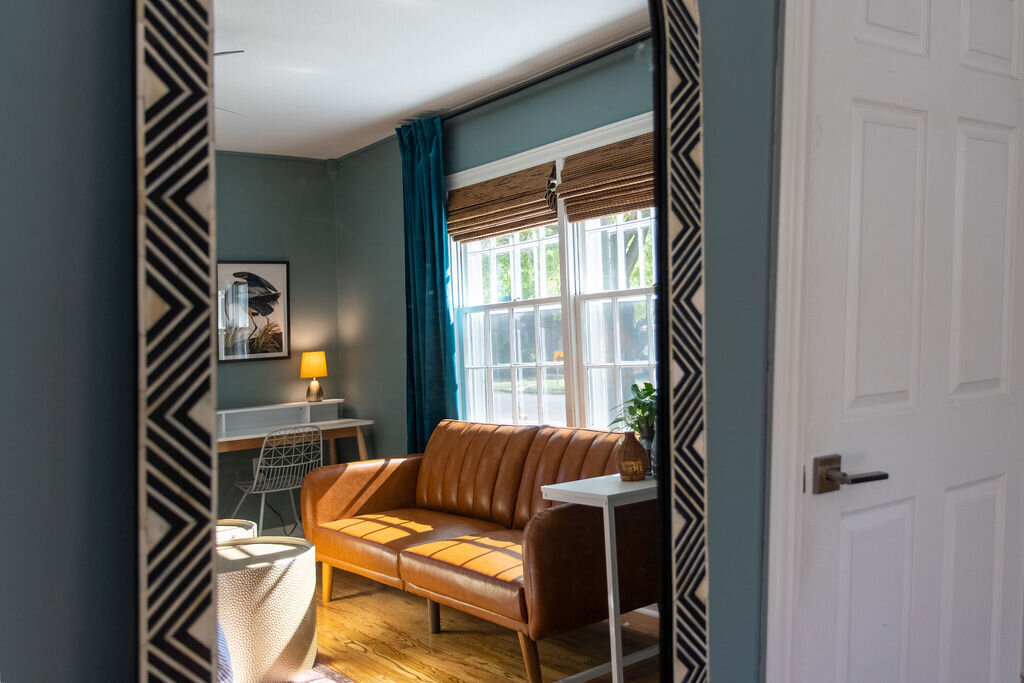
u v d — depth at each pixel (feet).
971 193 6.23
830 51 5.39
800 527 5.40
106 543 3.30
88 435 3.25
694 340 5.03
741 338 5.43
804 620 5.46
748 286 5.46
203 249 3.21
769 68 5.40
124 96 3.34
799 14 5.23
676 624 4.95
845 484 5.53
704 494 5.06
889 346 5.81
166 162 3.14
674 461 4.94
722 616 5.40
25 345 3.10
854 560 5.69
